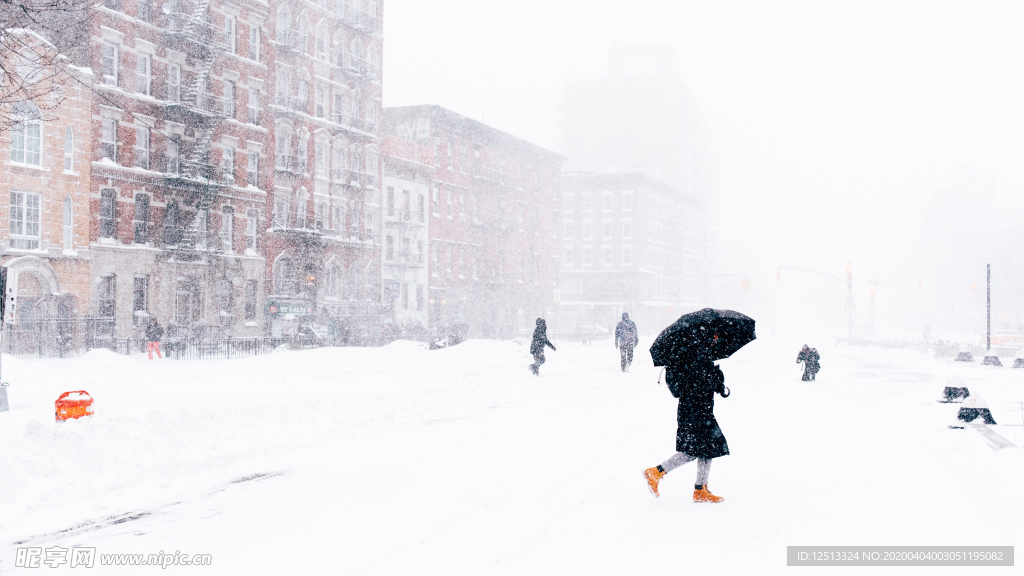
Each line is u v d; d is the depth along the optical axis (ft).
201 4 130.62
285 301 145.89
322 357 94.12
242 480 28.60
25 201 102.68
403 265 184.96
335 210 165.68
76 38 112.57
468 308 216.95
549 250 266.57
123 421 31.48
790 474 26.89
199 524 22.00
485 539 19.34
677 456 23.30
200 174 129.80
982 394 60.54
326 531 20.52
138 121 121.39
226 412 37.09
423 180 196.85
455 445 35.04
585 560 17.47
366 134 170.81
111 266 115.44
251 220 143.54
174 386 58.70
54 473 26.13
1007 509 19.33
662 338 23.45
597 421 42.86
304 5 156.76
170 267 125.18
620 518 21.27
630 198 307.37
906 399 55.36
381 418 43.98
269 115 147.74
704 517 21.25
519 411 47.83
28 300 103.65
